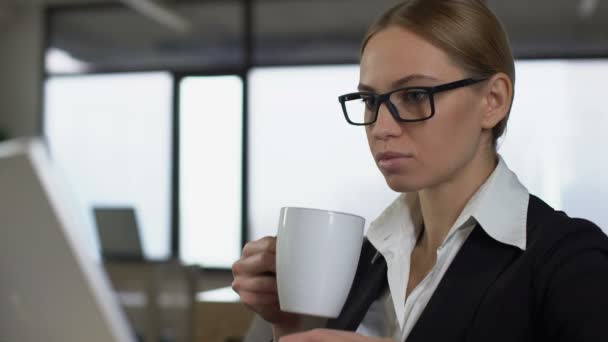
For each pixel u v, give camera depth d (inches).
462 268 37.2
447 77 36.8
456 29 36.9
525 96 217.3
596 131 213.0
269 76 247.6
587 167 210.8
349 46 242.7
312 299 33.8
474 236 38.0
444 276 37.4
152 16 259.6
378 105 37.1
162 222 248.4
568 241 34.9
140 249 124.6
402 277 41.8
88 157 260.4
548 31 222.7
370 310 43.2
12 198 30.8
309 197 233.1
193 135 249.4
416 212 43.6
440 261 38.7
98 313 31.0
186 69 254.7
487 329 34.8
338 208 228.8
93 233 127.0
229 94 249.0
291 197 235.3
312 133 236.2
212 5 254.4
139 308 89.1
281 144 239.8
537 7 224.4
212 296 85.7
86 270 30.6
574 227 35.5
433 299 36.8
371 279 43.9
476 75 37.4
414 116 36.8
